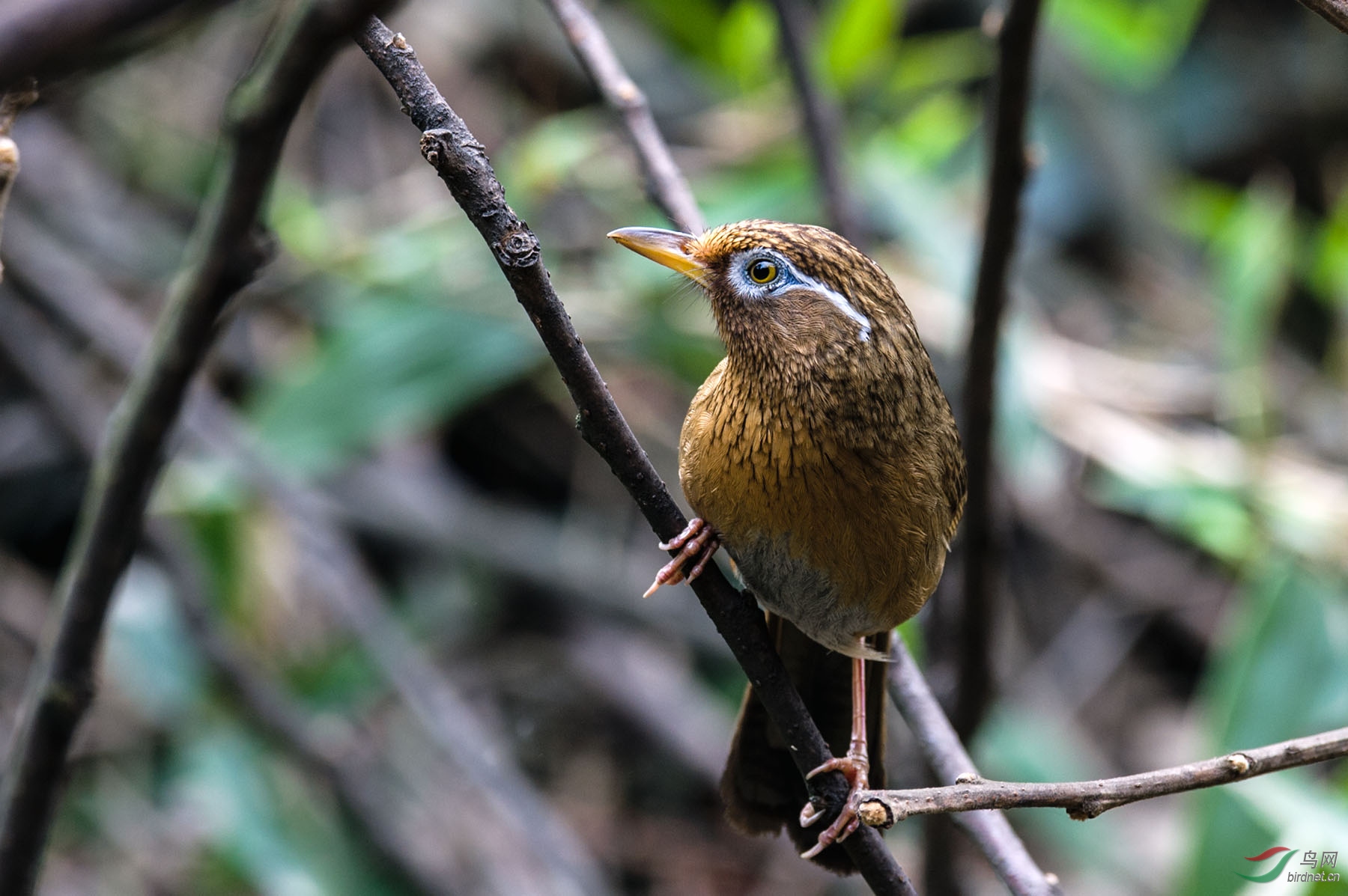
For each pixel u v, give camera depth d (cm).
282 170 1244
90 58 240
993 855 619
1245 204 1255
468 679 1246
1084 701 1295
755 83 1087
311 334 1279
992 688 847
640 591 1278
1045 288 1419
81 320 1127
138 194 1295
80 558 603
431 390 1038
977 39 1359
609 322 1101
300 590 1176
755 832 629
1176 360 1345
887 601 630
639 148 727
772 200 1059
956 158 1352
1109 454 1130
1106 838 1099
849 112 1181
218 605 1066
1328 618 903
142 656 1027
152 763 1130
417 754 1150
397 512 1259
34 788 645
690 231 696
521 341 1054
